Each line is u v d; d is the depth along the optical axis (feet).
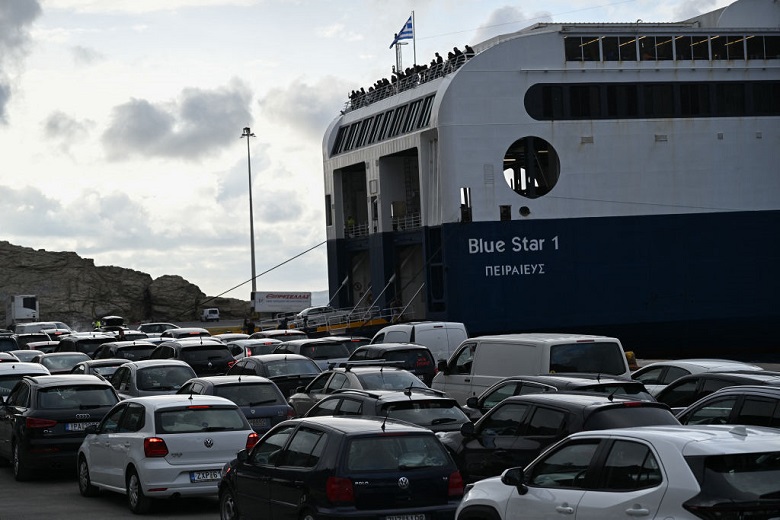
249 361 86.74
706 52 181.78
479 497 33.55
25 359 127.44
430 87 182.39
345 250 215.72
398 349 89.71
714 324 181.16
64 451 65.62
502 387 56.49
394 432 39.11
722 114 181.88
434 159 177.47
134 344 108.58
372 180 197.47
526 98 174.70
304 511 38.63
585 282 175.73
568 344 68.08
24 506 56.18
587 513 29.12
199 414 52.24
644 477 27.91
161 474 50.67
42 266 433.07
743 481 26.27
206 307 424.05
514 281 172.65
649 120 179.01
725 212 181.16
